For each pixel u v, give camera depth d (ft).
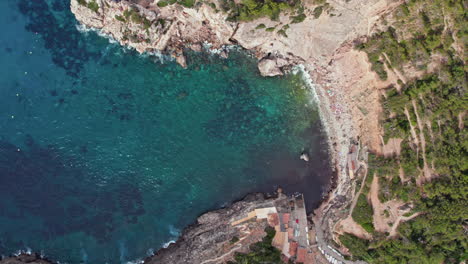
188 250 216.33
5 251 210.18
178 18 210.38
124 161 217.97
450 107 202.49
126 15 203.62
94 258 214.28
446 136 203.21
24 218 211.61
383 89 216.13
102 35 215.51
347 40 220.02
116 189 217.15
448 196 204.54
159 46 216.33
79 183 214.48
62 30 214.07
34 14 213.05
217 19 207.51
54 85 213.66
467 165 200.64
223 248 215.10
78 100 215.31
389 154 213.87
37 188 212.23
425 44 202.49
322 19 209.77
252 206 222.48
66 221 213.46
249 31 212.43
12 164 211.00
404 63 207.72
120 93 218.18
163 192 221.66
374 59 214.07
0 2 211.82
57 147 213.46
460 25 196.65
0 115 210.38
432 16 199.31
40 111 212.84
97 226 215.31
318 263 221.66
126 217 217.77
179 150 223.51
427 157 205.26
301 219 224.12
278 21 207.62
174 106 223.10
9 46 211.61
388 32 208.23
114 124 217.56
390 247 212.64
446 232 205.67
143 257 217.97
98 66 216.33
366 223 214.90
